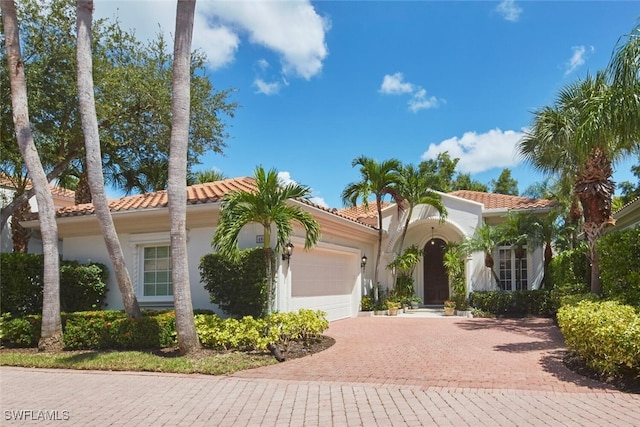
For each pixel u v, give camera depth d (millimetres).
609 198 12453
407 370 8336
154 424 5621
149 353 9750
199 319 10570
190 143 18922
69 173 20391
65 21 14688
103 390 7238
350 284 19156
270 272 11336
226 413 5992
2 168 15438
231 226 10109
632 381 7008
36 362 9234
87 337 10617
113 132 17625
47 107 14070
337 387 7152
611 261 10203
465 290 19766
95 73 15469
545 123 13406
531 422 5379
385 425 5402
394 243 21312
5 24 10758
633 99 8750
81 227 14453
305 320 10961
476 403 6176
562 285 16078
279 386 7277
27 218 16812
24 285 13023
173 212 9539
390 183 19406
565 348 10328
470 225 20312
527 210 19594
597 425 5242
